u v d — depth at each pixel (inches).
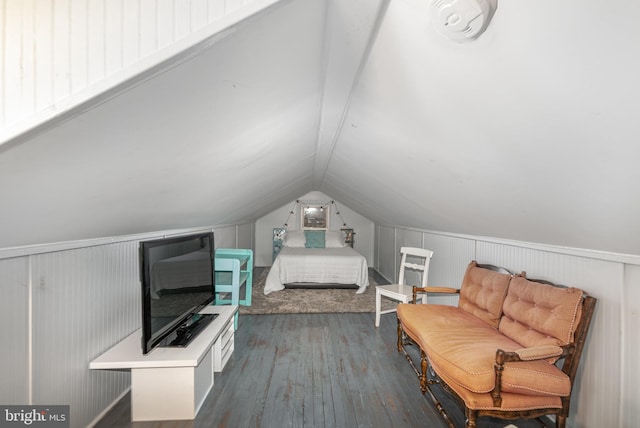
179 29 30.0
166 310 74.7
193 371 70.8
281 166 113.4
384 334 121.5
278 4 30.5
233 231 200.1
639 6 22.0
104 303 73.5
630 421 58.2
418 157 72.2
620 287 60.1
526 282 79.2
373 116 65.7
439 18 30.5
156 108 38.7
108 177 48.0
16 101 29.6
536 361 62.7
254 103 53.3
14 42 29.4
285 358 100.7
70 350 62.6
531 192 56.4
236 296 123.5
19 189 37.4
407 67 43.8
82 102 29.8
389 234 225.8
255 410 74.2
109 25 29.9
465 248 121.7
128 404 77.1
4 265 49.1
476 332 79.2
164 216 87.5
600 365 63.7
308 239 230.8
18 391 51.4
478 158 56.3
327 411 74.0
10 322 50.1
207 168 71.2
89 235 64.9
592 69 28.6
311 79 55.7
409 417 72.4
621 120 31.4
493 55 33.7
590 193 45.8
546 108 36.3
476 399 58.3
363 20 37.4
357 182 143.6
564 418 60.1
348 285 184.9
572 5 24.6
